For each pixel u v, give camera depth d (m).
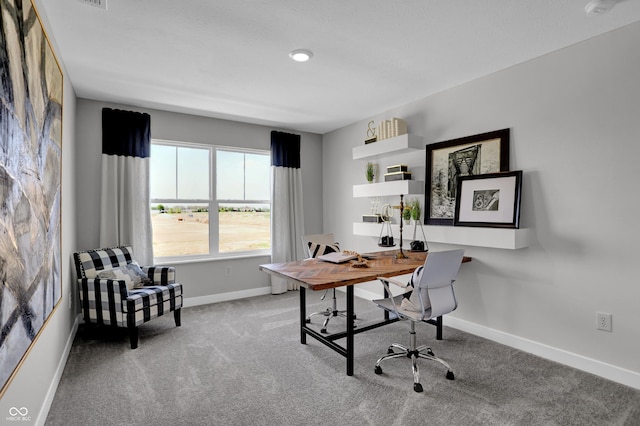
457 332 3.22
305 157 5.13
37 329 1.62
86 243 3.56
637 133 2.20
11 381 1.25
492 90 3.01
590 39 2.40
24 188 1.45
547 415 1.92
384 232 3.84
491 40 2.43
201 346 2.91
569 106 2.52
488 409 1.98
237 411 1.98
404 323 3.49
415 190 3.52
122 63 2.76
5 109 1.22
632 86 2.21
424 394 2.14
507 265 2.91
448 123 3.38
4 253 1.20
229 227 4.57
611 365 2.32
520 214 2.78
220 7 2.02
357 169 4.60
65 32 2.27
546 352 2.65
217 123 4.40
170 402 2.06
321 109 4.05
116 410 1.98
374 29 2.28
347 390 2.20
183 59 2.71
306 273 2.50
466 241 3.00
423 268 2.18
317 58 2.71
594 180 2.40
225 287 4.42
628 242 2.25
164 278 3.45
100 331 3.26
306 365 2.55
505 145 2.89
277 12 2.07
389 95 3.56
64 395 2.13
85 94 3.46
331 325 3.41
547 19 2.15
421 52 2.61
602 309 2.37
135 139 3.76
